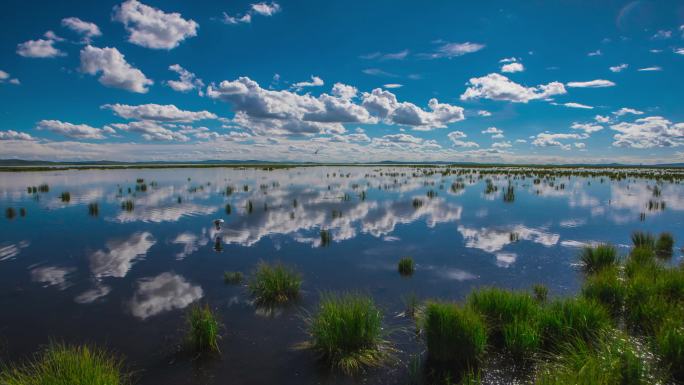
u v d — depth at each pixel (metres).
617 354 5.35
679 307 6.64
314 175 60.75
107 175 60.62
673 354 5.31
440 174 62.62
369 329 6.44
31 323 7.37
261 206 22.89
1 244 13.55
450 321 5.97
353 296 8.31
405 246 13.27
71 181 45.09
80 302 8.38
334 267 10.89
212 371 5.80
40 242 13.84
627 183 41.19
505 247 13.07
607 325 6.23
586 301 6.95
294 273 10.29
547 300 8.06
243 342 6.67
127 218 18.73
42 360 5.94
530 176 55.59
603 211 20.86
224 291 9.06
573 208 22.02
